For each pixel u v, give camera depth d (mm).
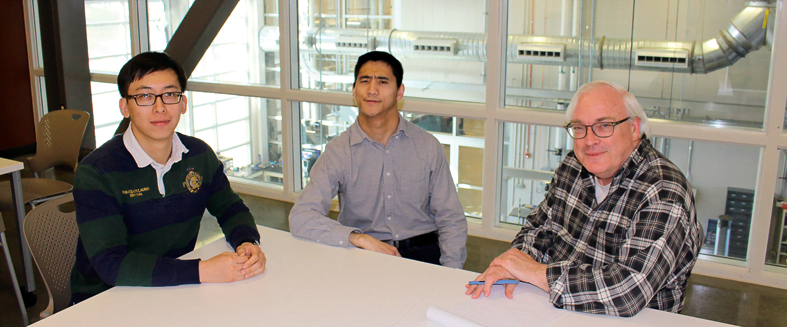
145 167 1445
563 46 2959
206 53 4035
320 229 1614
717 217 2906
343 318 1169
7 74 4762
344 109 3609
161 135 1405
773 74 2443
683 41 2742
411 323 1151
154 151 1459
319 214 1685
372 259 1482
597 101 1281
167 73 1381
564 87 3037
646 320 1162
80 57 4496
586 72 2990
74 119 2996
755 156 2723
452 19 3211
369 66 1803
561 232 1505
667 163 1310
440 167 1944
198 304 1228
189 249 1618
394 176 1918
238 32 3844
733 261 2795
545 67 3039
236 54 3906
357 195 1937
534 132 3148
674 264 1222
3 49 4707
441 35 3258
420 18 3297
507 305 1221
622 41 2863
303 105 3781
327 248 1562
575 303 1189
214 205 1681
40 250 1526
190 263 1332
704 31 2682
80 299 1530
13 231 3188
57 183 2928
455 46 3217
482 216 3270
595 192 1436
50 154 3002
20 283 2568
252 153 4098
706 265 2768
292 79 3717
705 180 2883
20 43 4816
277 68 3789
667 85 2848
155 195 1467
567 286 1197
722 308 2438
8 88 4785
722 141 2623
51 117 2998
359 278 1362
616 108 1275
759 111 2641
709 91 2752
